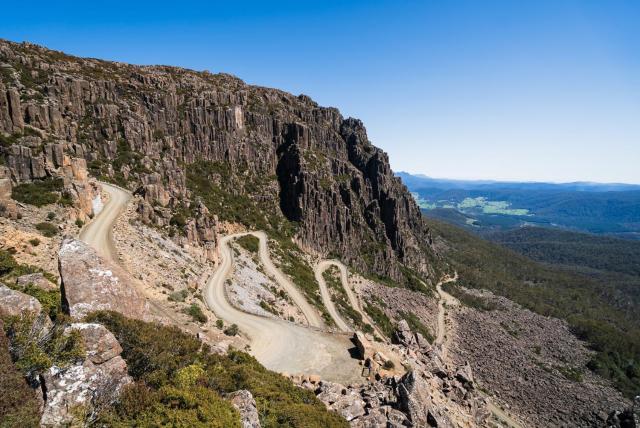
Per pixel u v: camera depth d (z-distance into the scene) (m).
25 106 90.12
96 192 77.62
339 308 111.00
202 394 19.89
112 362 20.53
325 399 34.03
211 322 53.72
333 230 181.50
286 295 97.75
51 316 25.33
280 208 174.75
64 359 18.28
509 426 93.88
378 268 188.38
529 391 123.31
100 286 28.31
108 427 16.47
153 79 158.75
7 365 16.31
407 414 34.38
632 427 85.88
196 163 155.50
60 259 27.83
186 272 69.44
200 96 168.88
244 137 181.38
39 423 15.34
